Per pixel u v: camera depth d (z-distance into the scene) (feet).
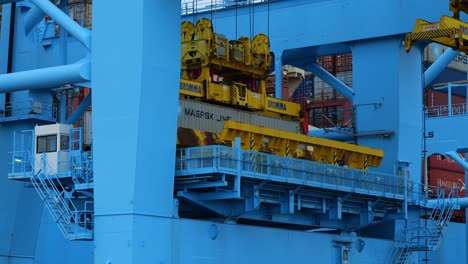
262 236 128.16
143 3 111.55
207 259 119.34
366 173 144.77
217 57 142.41
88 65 115.96
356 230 151.64
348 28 164.96
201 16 180.04
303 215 141.28
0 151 140.26
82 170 119.14
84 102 138.82
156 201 113.09
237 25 175.52
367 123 163.32
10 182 139.44
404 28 159.53
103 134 112.98
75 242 132.36
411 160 163.02
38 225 136.46
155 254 112.47
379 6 162.20
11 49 145.79
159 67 113.29
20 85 119.85
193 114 132.05
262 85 153.69
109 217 111.96
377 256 150.61
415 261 161.89
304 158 140.56
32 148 124.36
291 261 132.46
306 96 249.34
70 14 154.40
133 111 111.04
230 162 119.55
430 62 208.64
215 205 125.49
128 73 111.65
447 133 180.65
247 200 126.52
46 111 140.26
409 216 160.25
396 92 161.07
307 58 177.27
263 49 153.79
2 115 140.97
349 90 175.83
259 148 132.87
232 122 128.26
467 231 184.96
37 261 135.74
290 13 171.12
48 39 143.54
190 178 120.16
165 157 114.21
